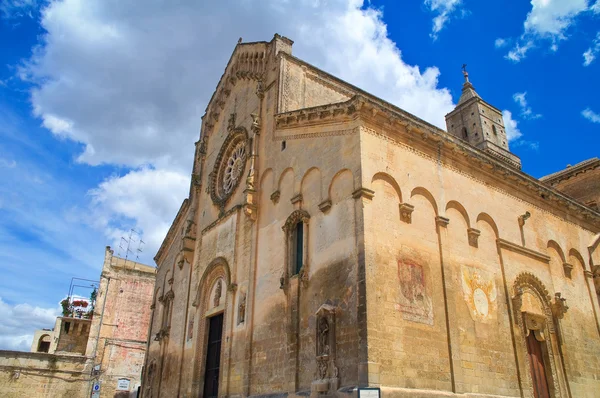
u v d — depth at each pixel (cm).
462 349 2072
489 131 5134
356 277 1866
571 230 3170
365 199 1972
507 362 2278
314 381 1892
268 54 3061
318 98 2922
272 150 2706
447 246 2236
